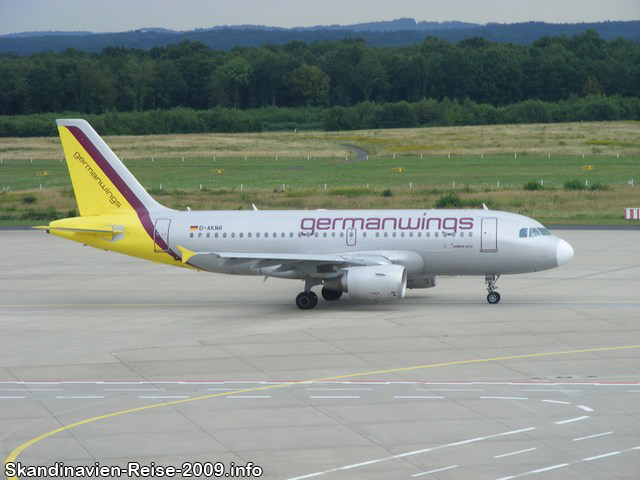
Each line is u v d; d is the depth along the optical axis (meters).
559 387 125.50
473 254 183.62
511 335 156.38
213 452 102.12
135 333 165.50
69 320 179.00
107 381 132.88
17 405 121.50
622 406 116.81
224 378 133.25
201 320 176.50
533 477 93.19
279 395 124.00
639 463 96.94
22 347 155.75
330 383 129.25
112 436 108.12
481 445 102.94
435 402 119.56
